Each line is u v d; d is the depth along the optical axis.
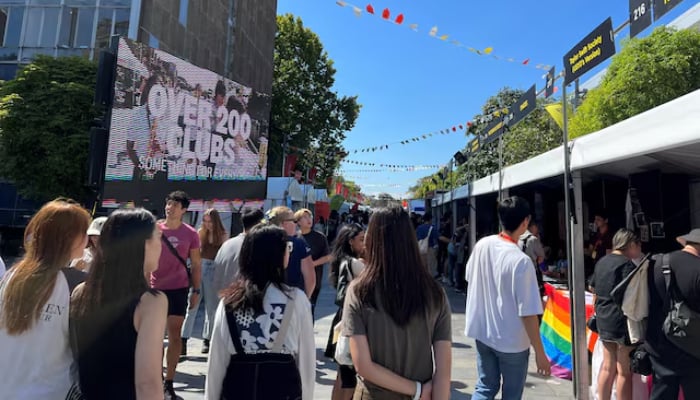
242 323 1.87
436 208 15.84
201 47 19.16
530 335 2.56
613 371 3.31
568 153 4.11
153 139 6.21
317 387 4.18
